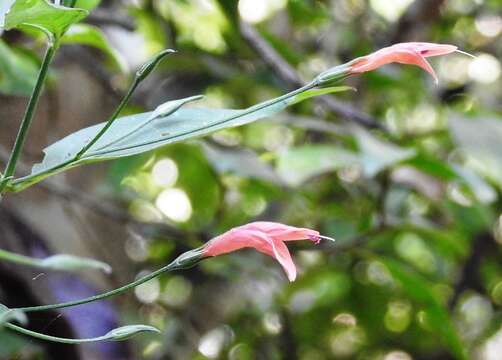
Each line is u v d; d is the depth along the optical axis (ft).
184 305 4.50
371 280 4.70
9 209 3.11
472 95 4.44
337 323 5.03
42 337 2.01
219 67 3.90
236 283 4.43
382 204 3.42
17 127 3.44
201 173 4.15
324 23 4.41
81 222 3.52
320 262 4.24
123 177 3.48
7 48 2.67
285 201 3.92
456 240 3.88
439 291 4.97
